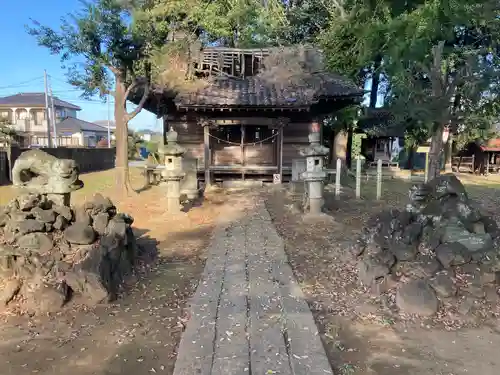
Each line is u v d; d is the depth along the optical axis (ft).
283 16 52.90
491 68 26.96
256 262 18.06
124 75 35.14
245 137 49.32
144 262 17.95
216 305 13.16
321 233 23.63
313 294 14.21
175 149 27.37
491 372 9.55
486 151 76.64
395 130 78.43
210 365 9.59
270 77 48.55
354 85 45.62
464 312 12.17
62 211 15.11
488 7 11.60
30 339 11.22
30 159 15.34
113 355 10.44
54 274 13.43
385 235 15.28
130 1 30.40
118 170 37.17
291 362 9.66
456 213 14.64
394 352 10.43
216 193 41.45
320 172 26.94
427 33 12.55
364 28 13.55
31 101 146.10
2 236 14.16
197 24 38.91
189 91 43.98
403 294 12.68
